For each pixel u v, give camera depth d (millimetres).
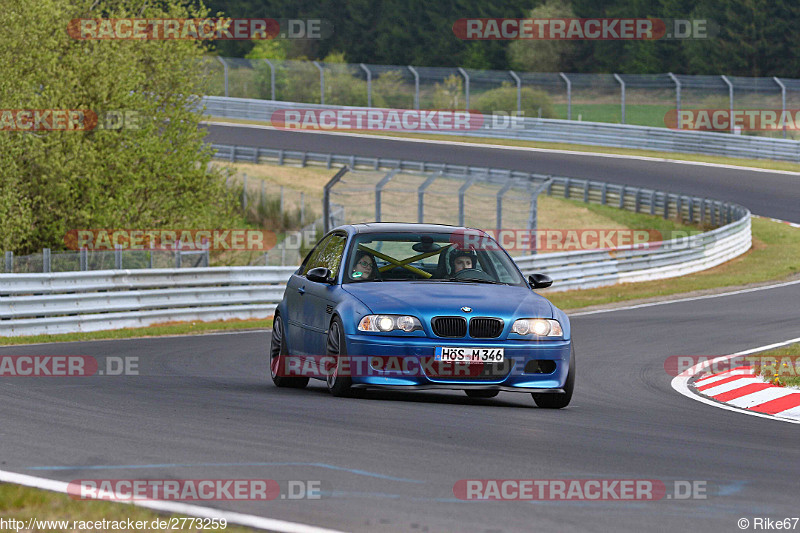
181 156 105125
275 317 36875
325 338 32000
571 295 87062
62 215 94812
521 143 186125
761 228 128375
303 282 35250
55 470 19547
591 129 182625
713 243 106250
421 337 29859
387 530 15750
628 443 24484
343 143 185625
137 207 101625
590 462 21609
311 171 163000
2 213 88125
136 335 58031
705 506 17922
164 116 109125
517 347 30188
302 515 16500
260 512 16641
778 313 69812
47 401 28969
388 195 146375
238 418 26031
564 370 31000
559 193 149125
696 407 33688
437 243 34125
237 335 57938
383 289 31359
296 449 21891
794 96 183625
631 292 88562
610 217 139250
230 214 109375
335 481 18906
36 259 65938
